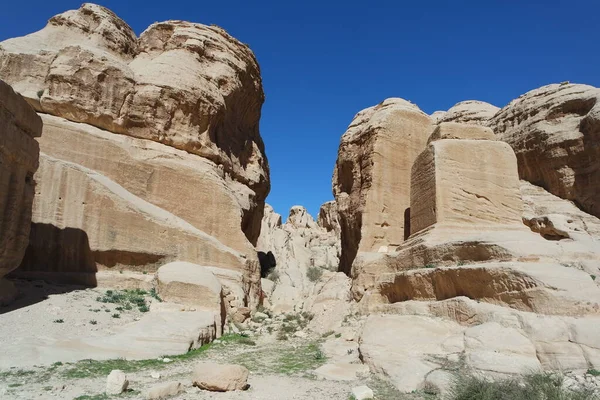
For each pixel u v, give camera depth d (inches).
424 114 902.4
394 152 845.8
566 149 820.6
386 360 405.7
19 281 595.5
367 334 466.0
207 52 1023.6
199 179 864.9
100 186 701.9
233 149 1087.6
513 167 637.9
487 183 623.8
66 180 682.2
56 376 348.5
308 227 2509.8
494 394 292.5
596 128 766.5
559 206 791.7
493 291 435.8
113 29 979.3
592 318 364.5
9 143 505.7
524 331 375.9
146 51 1009.5
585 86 866.1
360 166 887.7
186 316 572.4
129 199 735.1
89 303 573.3
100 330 494.3
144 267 713.6
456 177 618.8
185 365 429.7
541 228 721.0
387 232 804.0
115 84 853.2
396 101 907.4
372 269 715.4
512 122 969.5
